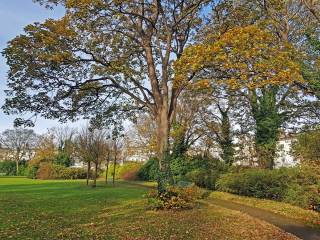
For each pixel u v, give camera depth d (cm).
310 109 2855
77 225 1396
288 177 2197
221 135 3812
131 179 5312
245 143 3441
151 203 1881
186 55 1730
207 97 3169
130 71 2052
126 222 1467
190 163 3706
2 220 1527
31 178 6281
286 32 2744
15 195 2720
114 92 2269
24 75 1927
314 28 2486
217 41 1691
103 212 1780
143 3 1927
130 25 2084
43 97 2058
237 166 3184
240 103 3328
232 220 1602
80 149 4009
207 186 3172
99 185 4019
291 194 2064
